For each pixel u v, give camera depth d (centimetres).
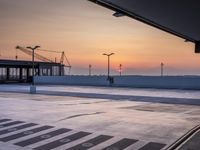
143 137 1251
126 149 1068
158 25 1353
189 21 1240
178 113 1992
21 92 4047
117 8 985
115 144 1137
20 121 1628
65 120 1658
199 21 1238
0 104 2500
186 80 5028
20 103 2589
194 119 1723
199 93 3909
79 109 2169
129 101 2847
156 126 1495
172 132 1350
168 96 3412
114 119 1702
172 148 1080
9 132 1349
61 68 9706
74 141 1181
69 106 2367
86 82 6291
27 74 8931
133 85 5594
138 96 3403
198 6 975
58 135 1285
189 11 1049
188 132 1345
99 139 1214
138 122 1606
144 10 1022
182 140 1198
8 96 3381
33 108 2216
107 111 2061
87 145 1123
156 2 912
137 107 2339
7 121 1630
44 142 1168
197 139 1212
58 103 2606
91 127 1458
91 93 3834
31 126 1487
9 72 8869
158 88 5125
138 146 1109
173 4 946
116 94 3681
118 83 5766
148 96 3403
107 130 1388
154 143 1153
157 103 2667
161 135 1288
